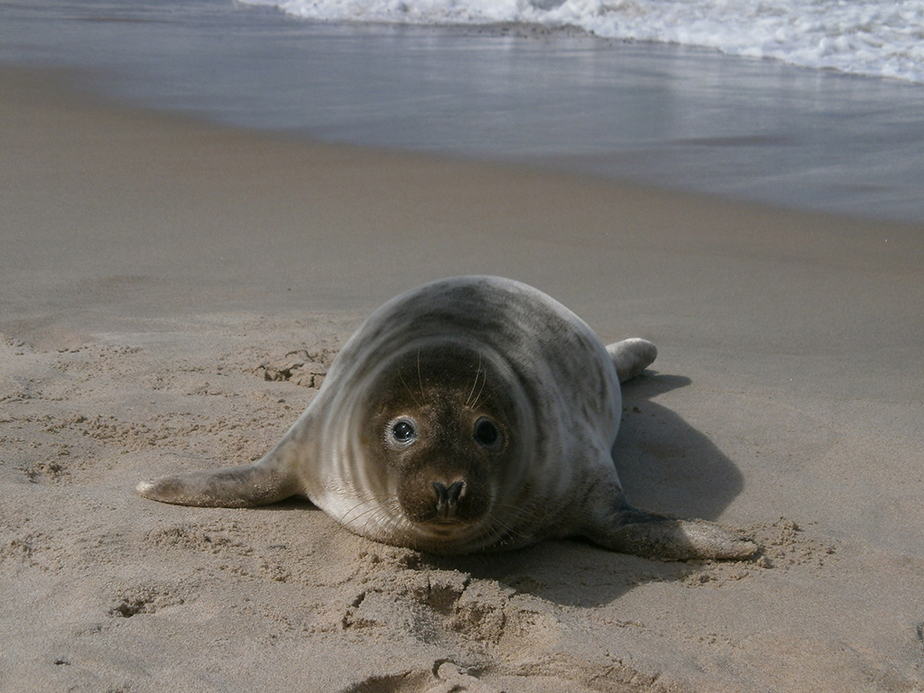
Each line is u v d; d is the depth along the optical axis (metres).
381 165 4.41
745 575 2.02
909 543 2.10
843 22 7.38
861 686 1.78
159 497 2.11
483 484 1.95
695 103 5.70
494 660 1.80
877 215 3.84
